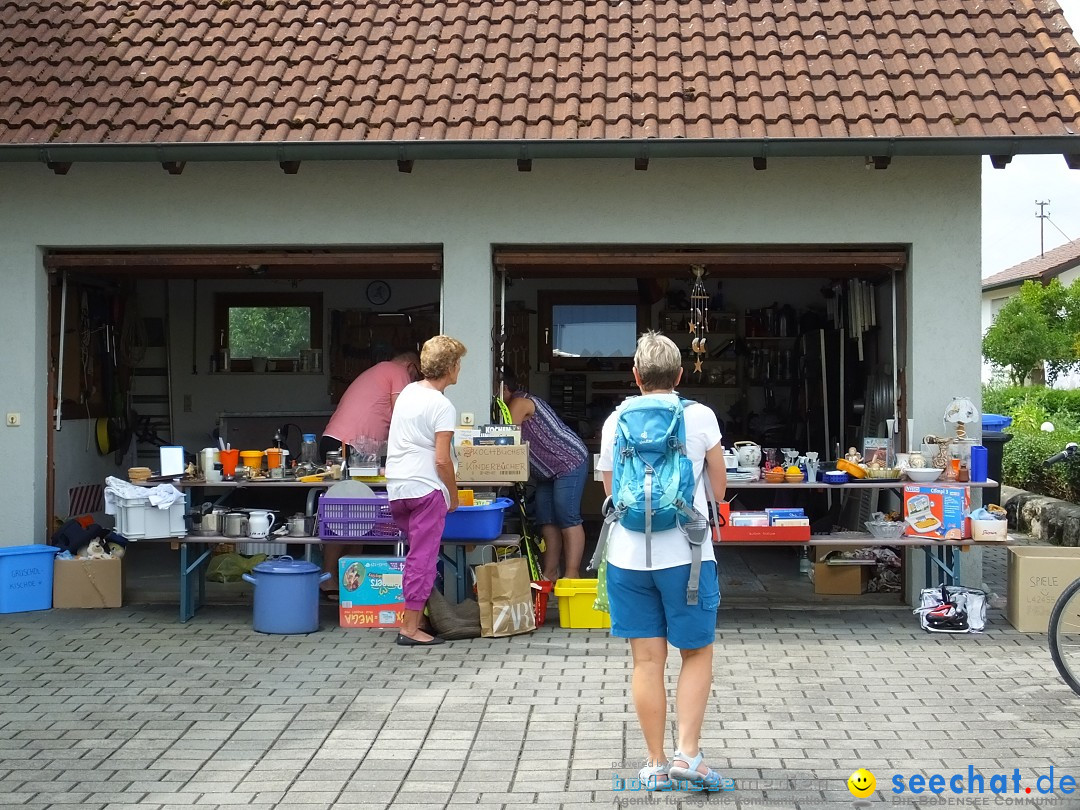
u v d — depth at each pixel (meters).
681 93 7.39
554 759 4.62
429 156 7.07
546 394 12.05
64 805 4.16
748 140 6.89
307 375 11.66
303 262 7.83
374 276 9.30
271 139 7.15
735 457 7.24
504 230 7.65
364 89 7.67
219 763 4.60
